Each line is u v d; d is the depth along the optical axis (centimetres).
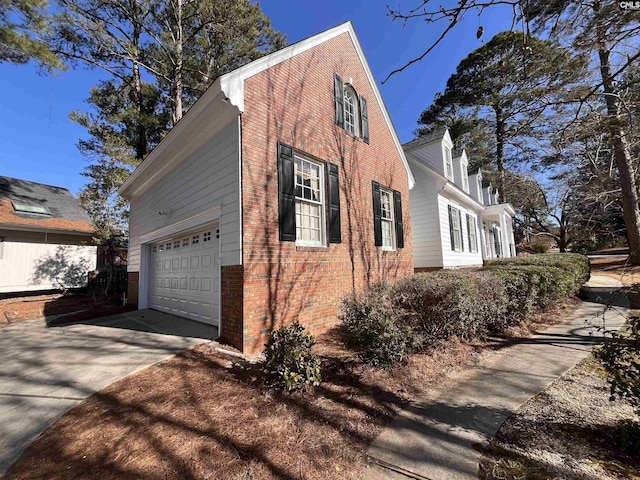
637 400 242
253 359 443
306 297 584
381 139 935
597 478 208
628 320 271
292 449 252
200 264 666
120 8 1279
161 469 228
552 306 763
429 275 579
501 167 1948
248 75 530
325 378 384
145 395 345
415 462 235
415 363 423
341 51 799
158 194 877
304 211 639
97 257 1422
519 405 316
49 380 400
